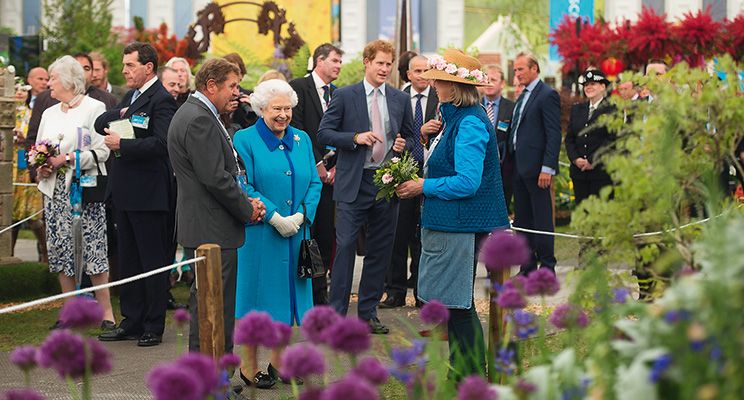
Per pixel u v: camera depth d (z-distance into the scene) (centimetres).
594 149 1191
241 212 683
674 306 321
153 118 906
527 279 465
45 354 373
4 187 1220
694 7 2689
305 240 757
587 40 1831
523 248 439
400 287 1091
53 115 996
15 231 1370
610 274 482
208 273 602
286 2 2652
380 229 935
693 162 486
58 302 1152
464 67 656
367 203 930
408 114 960
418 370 413
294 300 758
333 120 943
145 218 909
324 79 1061
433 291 662
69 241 992
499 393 366
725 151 499
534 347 622
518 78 1173
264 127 759
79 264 973
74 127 982
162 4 2789
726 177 700
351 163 936
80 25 2278
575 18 2056
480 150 647
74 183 970
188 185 683
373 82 945
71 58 989
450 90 655
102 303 991
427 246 665
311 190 768
